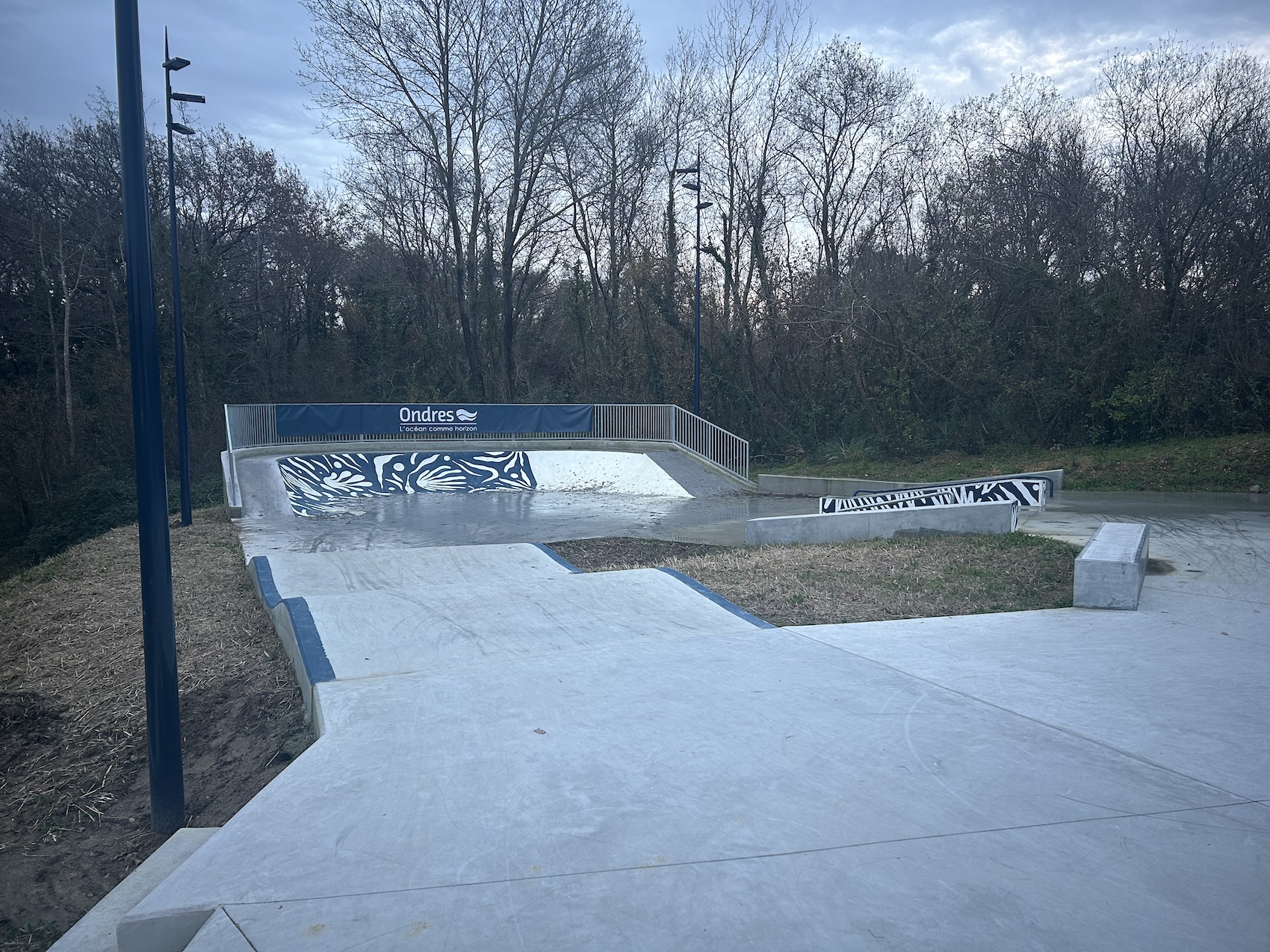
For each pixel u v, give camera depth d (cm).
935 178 3144
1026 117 2684
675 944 273
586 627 706
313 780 407
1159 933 276
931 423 2580
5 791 557
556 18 3291
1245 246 2186
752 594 845
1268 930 278
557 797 385
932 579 895
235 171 4006
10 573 2697
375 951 272
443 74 3344
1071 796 379
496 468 2623
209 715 632
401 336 3847
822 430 2892
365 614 750
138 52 429
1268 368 2089
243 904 300
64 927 404
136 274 432
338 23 3155
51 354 3541
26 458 3161
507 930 282
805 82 3419
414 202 3803
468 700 523
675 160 3816
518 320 4038
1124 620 712
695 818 361
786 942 273
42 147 3488
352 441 2588
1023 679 552
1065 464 2125
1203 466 1936
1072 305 2347
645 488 2488
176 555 1262
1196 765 414
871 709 495
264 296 4172
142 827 495
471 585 859
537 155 3519
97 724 634
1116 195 2408
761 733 458
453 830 354
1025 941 272
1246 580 870
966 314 2531
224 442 3341
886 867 319
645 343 3231
